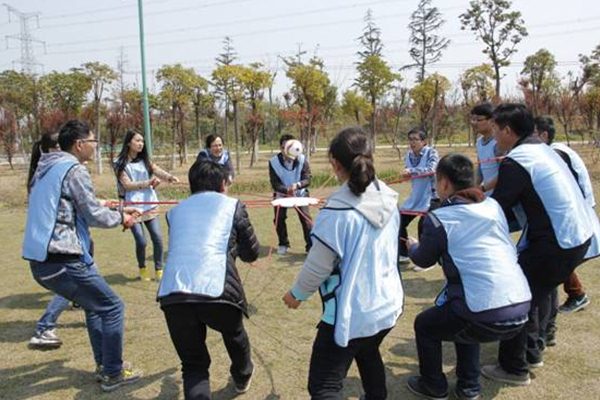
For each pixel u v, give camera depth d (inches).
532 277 130.0
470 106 972.6
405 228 243.6
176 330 112.3
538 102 927.0
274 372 145.8
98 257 277.3
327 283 100.2
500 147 138.6
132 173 219.9
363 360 107.6
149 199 223.8
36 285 234.5
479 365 132.6
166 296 110.0
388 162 799.7
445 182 118.2
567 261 127.0
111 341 134.7
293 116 854.5
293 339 167.2
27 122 886.4
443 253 115.2
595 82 976.3
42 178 131.5
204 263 111.0
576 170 151.2
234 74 710.5
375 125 1084.5
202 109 957.8
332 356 99.7
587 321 171.8
